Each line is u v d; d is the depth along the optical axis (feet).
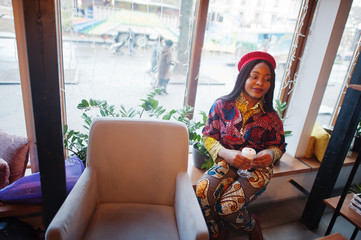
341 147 4.72
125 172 3.93
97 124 3.86
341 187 7.24
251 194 4.00
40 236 4.50
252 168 4.22
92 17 4.32
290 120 6.48
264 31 5.53
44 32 2.82
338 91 6.88
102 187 3.92
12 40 4.09
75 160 4.69
